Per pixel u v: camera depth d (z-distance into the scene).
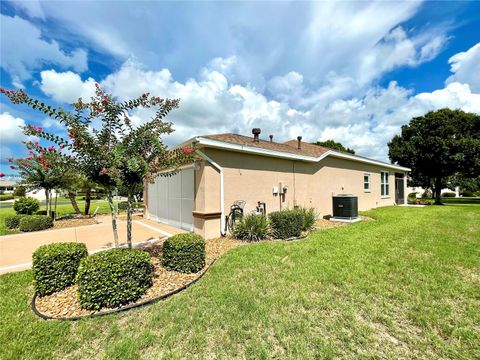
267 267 4.29
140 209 16.47
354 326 2.57
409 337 2.40
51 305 3.13
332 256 4.86
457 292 3.26
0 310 3.03
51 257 3.47
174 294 3.40
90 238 7.16
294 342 2.34
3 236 7.49
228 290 3.41
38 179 9.84
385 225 8.31
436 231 7.17
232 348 2.29
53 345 2.37
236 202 7.52
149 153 4.12
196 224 7.16
